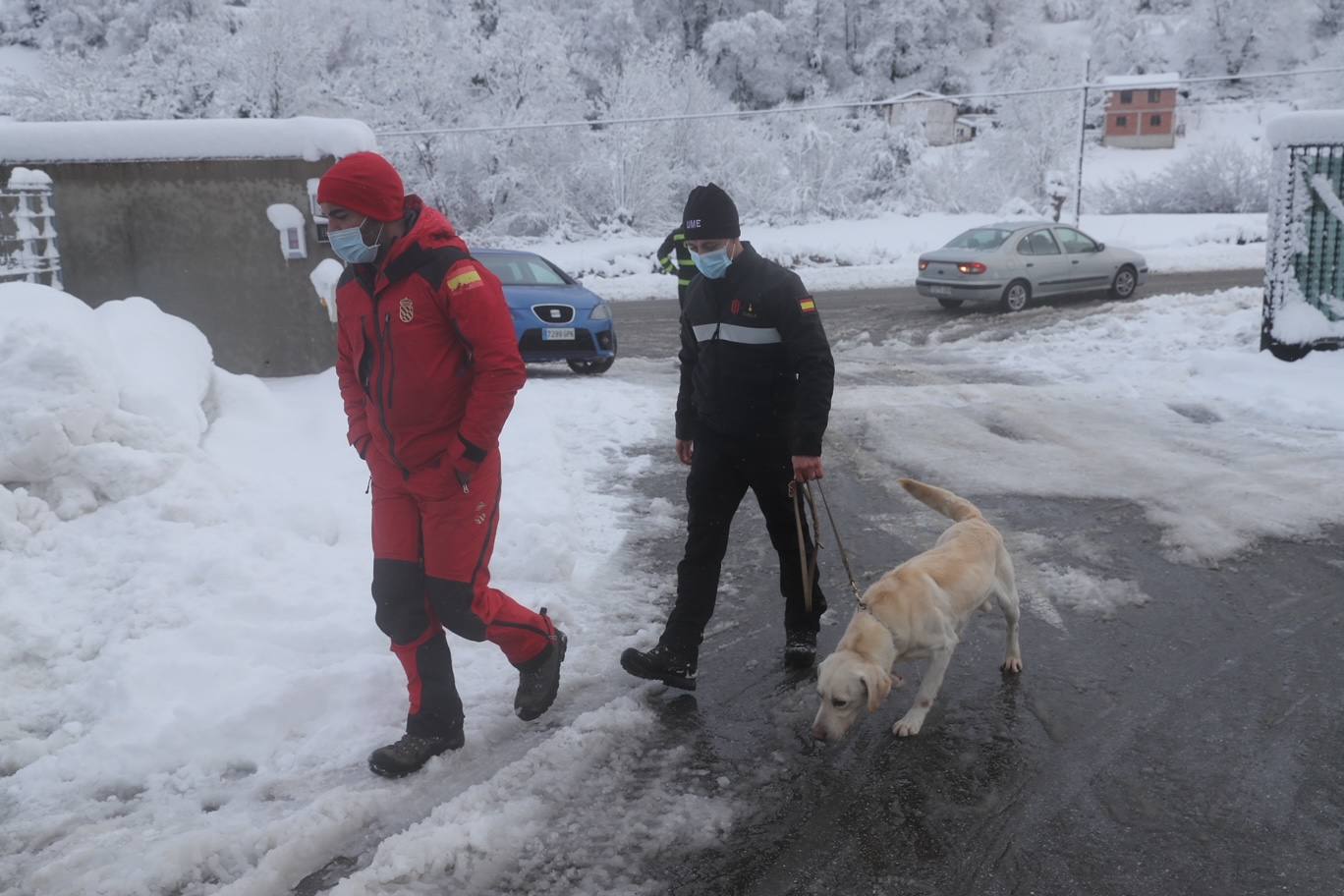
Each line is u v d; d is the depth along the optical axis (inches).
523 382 128.1
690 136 1315.2
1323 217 396.8
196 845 116.7
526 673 146.5
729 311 155.7
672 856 120.6
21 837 121.4
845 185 1390.3
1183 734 148.9
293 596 176.9
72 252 380.8
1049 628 186.7
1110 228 1262.3
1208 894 113.2
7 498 189.8
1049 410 371.6
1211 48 2783.0
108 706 147.0
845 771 139.4
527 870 117.2
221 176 381.1
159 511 199.2
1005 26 2827.3
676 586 205.2
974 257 663.1
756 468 161.3
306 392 348.2
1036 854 121.0
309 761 138.5
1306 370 384.2
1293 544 226.5
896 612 143.0
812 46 2436.0
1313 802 131.1
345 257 124.4
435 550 131.9
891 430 345.1
